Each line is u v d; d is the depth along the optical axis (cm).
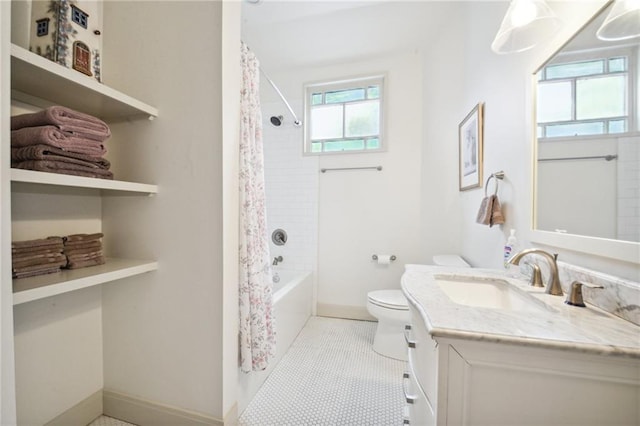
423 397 88
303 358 194
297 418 137
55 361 117
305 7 199
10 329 69
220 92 116
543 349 65
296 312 227
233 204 125
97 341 134
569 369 65
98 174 106
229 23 120
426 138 248
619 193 76
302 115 283
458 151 211
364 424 134
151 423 127
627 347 61
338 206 275
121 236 131
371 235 268
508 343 66
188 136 121
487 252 162
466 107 197
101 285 135
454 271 133
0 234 66
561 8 100
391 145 263
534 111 115
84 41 107
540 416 68
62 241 106
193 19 119
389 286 264
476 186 174
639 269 72
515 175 130
